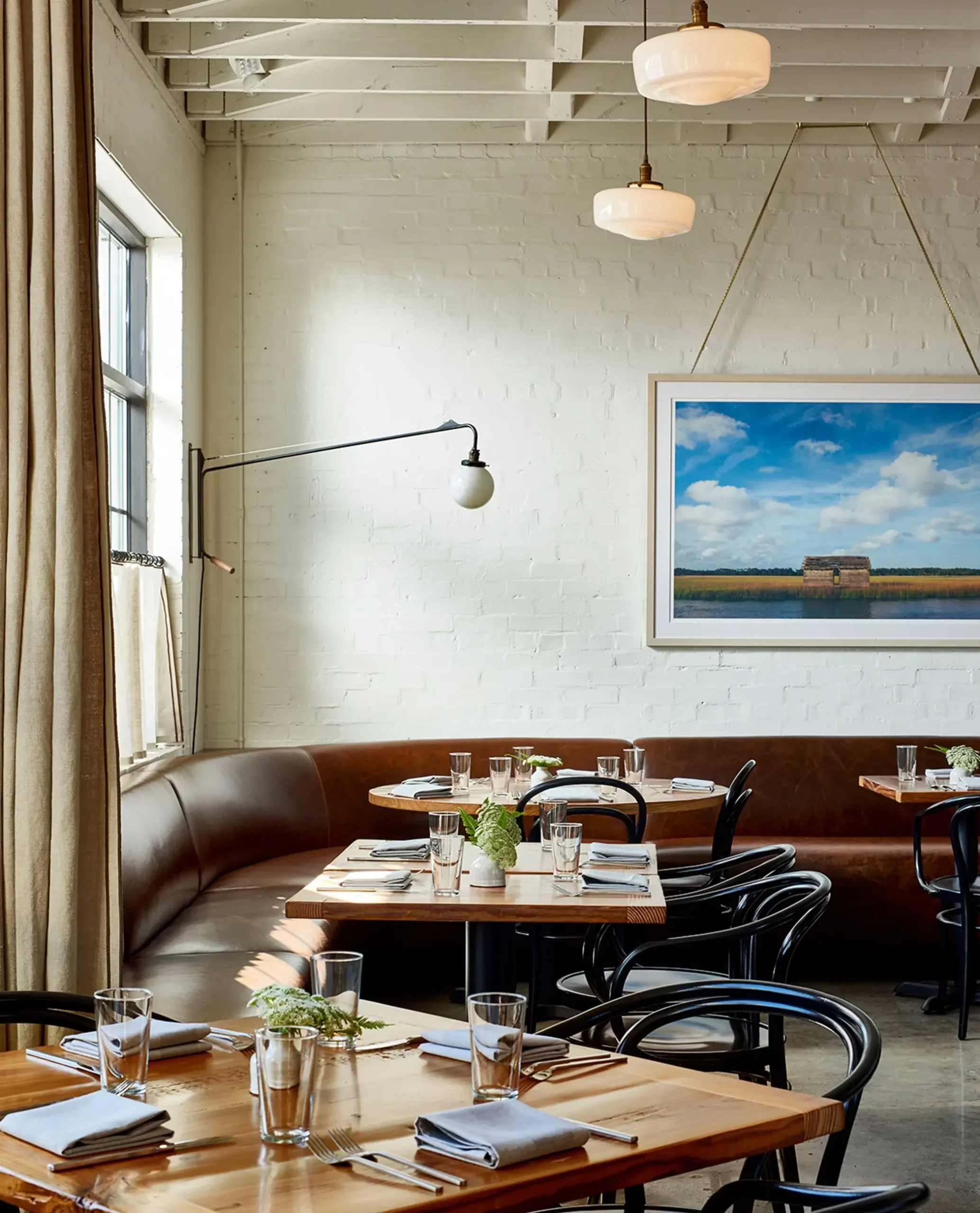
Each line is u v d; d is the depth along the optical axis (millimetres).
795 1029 4715
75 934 2908
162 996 3238
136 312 5605
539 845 3908
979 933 5102
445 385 6199
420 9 4742
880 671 6238
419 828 5828
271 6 4711
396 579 6195
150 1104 1606
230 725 6141
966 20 4789
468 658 6199
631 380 6238
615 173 6230
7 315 2973
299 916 2963
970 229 6262
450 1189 1326
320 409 6176
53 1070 1785
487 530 6207
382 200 6207
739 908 3189
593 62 5371
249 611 6156
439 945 5312
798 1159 3379
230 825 5109
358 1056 1831
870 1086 4004
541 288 6223
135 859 3924
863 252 6254
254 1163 1406
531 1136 1414
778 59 5242
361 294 6199
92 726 3018
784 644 6215
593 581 6223
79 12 3068
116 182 4875
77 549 2957
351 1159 1403
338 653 6176
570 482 6223
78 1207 1302
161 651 5441
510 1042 1576
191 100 5758
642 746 6027
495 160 6223
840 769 6023
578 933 5133
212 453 6156
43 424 2951
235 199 6164
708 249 6246
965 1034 4504
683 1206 3078
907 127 6145
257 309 6176
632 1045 2008
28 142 3010
